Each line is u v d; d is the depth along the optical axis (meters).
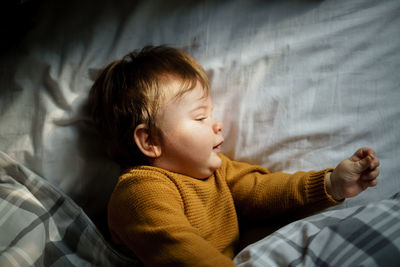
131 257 0.85
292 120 0.85
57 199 0.83
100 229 0.94
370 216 0.62
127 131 0.81
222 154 0.92
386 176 0.78
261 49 0.89
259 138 0.88
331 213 0.69
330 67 0.84
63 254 0.76
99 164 0.92
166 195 0.72
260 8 0.92
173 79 0.79
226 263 0.64
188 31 0.96
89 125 0.92
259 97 0.88
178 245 0.65
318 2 0.87
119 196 0.75
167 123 0.77
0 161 0.87
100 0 1.04
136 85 0.80
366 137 0.80
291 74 0.86
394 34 0.80
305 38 0.86
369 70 0.81
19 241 0.71
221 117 0.91
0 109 0.96
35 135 0.92
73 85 0.95
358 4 0.83
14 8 1.10
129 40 0.98
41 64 0.98
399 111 0.78
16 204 0.77
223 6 0.95
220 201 0.82
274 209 0.81
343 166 0.73
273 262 0.63
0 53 1.03
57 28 1.03
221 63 0.91
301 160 0.84
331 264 0.59
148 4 1.00
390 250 0.56
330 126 0.82
